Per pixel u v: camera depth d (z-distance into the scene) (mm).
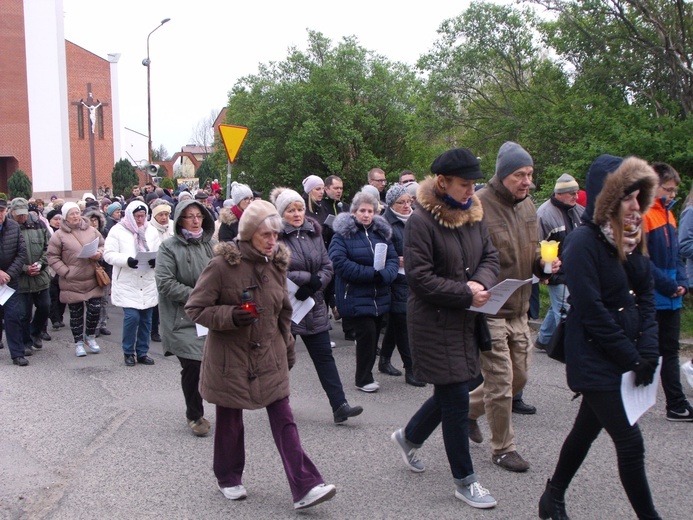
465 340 3977
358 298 6336
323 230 8352
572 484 4340
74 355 8422
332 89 26141
